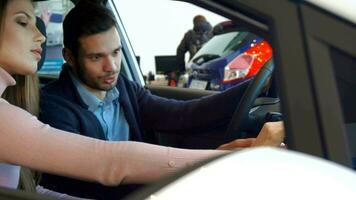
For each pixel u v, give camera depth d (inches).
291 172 30.5
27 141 44.8
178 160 44.6
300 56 34.3
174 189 29.3
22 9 52.0
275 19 34.8
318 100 34.1
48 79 88.5
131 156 44.5
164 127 83.1
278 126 52.1
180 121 82.1
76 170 44.6
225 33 185.3
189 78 181.3
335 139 34.0
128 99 78.5
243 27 37.8
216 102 80.3
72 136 45.8
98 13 70.8
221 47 176.2
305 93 34.1
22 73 53.3
